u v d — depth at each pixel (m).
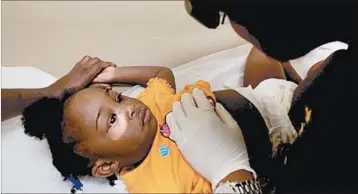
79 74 0.86
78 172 0.81
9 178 0.81
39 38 0.89
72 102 0.82
